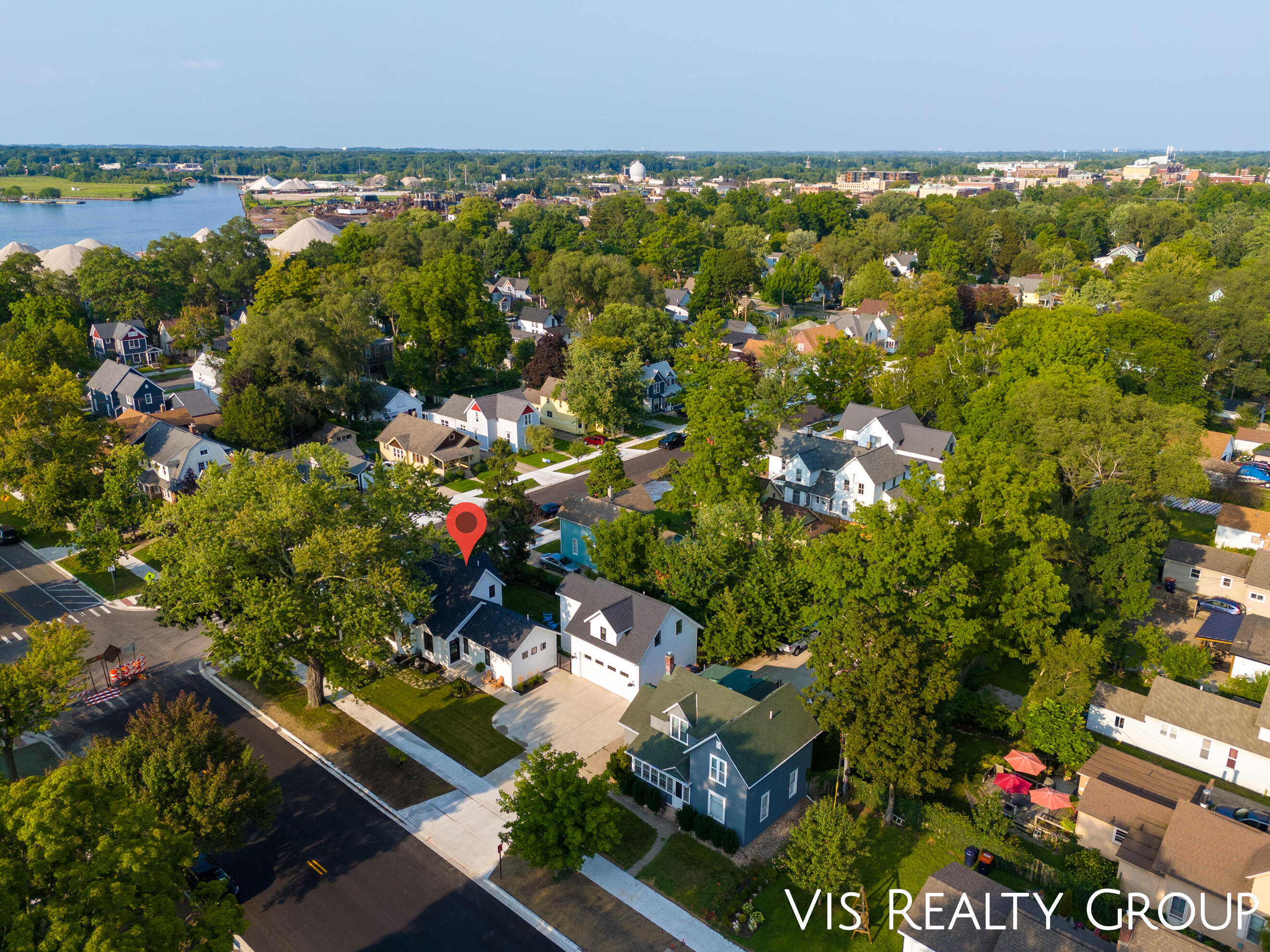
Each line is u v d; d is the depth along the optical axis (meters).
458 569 55.88
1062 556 54.56
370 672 52.00
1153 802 38.09
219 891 29.31
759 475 85.56
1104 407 66.69
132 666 52.12
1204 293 116.44
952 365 94.94
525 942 33.44
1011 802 41.94
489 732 47.03
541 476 88.25
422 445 89.38
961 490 49.59
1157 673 51.25
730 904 34.81
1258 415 103.88
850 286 165.38
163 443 81.81
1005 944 29.92
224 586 45.78
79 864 24.47
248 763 36.34
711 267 167.25
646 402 110.06
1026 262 188.75
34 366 85.00
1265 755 41.78
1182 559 62.91
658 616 49.91
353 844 38.75
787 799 40.91
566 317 141.50
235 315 155.62
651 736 42.59
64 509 68.31
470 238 193.25
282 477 48.78
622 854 38.28
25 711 39.56
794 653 54.94
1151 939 30.08
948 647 45.34
